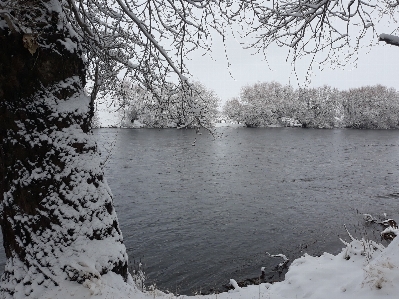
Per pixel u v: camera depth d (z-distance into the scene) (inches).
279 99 2699.3
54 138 137.2
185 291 330.6
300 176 871.7
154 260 398.9
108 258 139.9
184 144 1503.4
